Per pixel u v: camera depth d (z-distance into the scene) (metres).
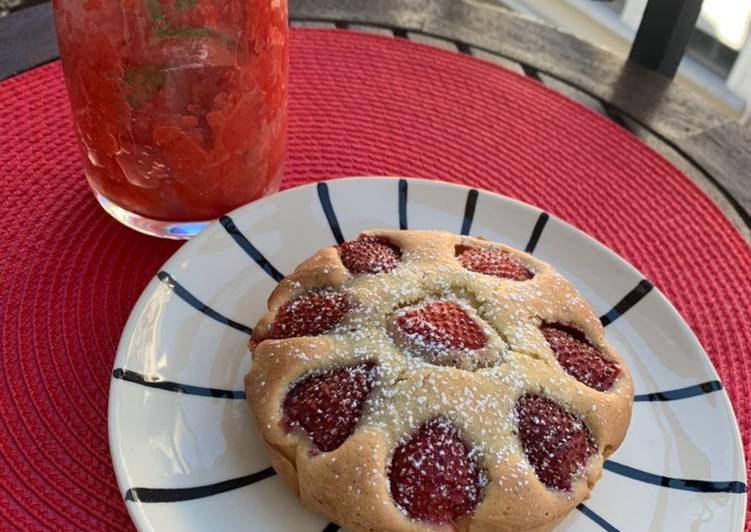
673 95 0.32
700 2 0.33
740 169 0.29
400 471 0.16
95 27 0.18
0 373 0.20
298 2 0.33
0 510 0.17
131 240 0.23
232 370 0.20
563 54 0.34
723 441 0.19
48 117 0.27
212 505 0.17
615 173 0.28
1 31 0.29
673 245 0.26
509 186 0.27
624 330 0.22
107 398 0.19
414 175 0.27
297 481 0.17
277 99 0.22
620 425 0.18
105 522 0.17
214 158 0.21
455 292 0.20
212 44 0.19
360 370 0.18
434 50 0.33
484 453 0.17
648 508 0.18
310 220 0.23
